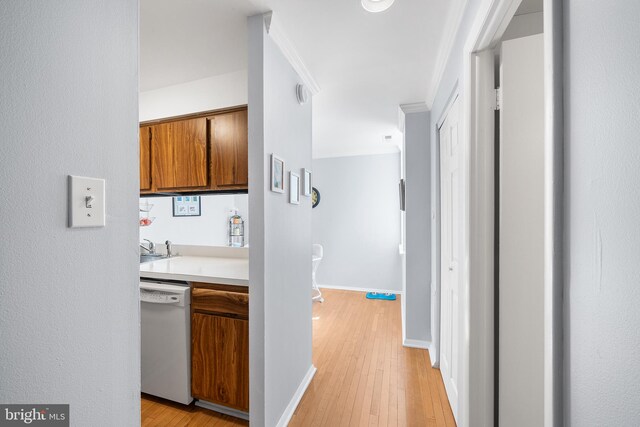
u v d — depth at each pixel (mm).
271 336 1535
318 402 1891
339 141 3992
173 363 1812
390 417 1752
